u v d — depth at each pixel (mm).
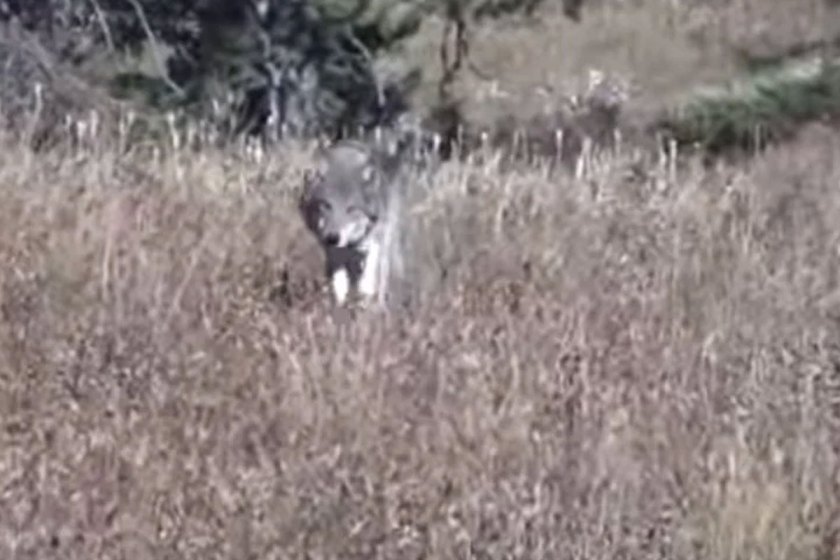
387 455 17828
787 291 25234
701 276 25797
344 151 25609
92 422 18375
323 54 54688
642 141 49031
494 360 20750
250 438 18156
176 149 32812
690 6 66125
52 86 42750
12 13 45781
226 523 16500
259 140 41406
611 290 24828
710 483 17500
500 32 64625
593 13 66625
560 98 57188
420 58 61188
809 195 32750
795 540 16844
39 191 27125
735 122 45656
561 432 18656
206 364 20062
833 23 60969
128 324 21688
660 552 16547
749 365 21094
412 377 20094
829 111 46281
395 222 25578
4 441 17781
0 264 23469
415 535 16406
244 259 25594
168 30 53469
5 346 20453
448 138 53906
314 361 20109
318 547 16281
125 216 26453
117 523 16484
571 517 16844
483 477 17422
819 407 19594
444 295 24328
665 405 19547
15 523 16406
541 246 27078
